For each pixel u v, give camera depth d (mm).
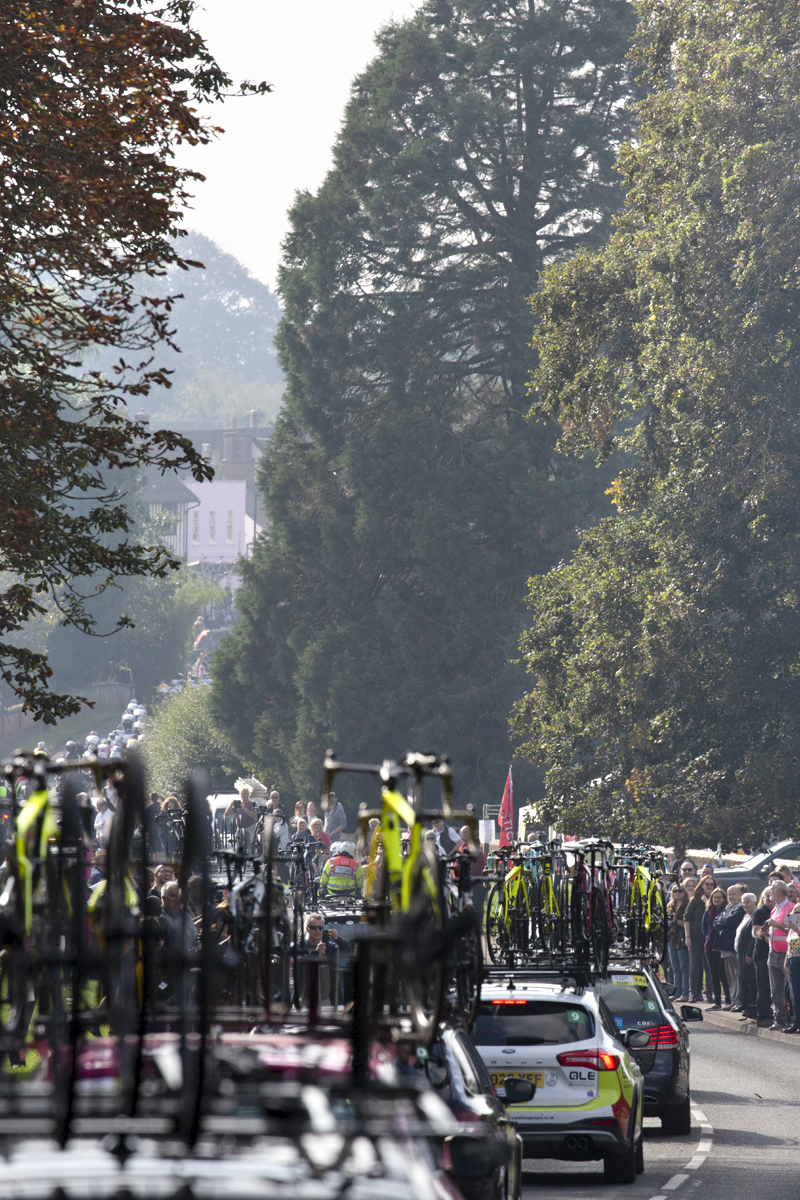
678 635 133875
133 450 61906
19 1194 11766
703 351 127625
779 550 131500
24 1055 15375
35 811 15516
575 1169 54969
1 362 61094
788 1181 50281
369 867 21016
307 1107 13375
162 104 56625
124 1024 13664
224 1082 14883
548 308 146875
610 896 57750
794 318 127062
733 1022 102750
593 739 149250
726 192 122750
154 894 43938
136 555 62812
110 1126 12555
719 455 131375
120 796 14312
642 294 135375
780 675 133375
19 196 58188
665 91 143000
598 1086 48031
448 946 15906
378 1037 18578
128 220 56500
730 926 107250
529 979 50844
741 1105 69438
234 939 23438
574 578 150625
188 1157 12312
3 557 62250
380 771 18156
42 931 15188
